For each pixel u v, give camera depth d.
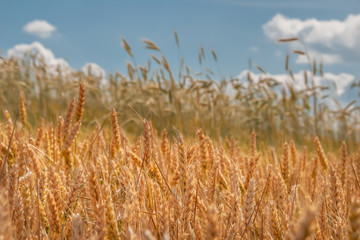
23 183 1.38
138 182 1.50
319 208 1.44
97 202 1.02
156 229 1.33
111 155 2.05
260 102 9.05
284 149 2.26
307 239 0.62
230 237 1.25
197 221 1.37
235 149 2.84
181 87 7.22
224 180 1.80
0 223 0.79
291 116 7.82
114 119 2.05
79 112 2.00
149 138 1.76
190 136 1.99
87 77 9.71
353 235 0.75
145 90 8.80
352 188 1.98
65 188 1.53
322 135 7.39
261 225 1.47
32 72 8.85
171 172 1.99
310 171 2.57
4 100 5.88
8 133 1.77
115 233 1.14
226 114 8.30
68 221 1.32
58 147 2.11
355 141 7.18
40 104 7.72
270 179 1.98
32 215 1.37
